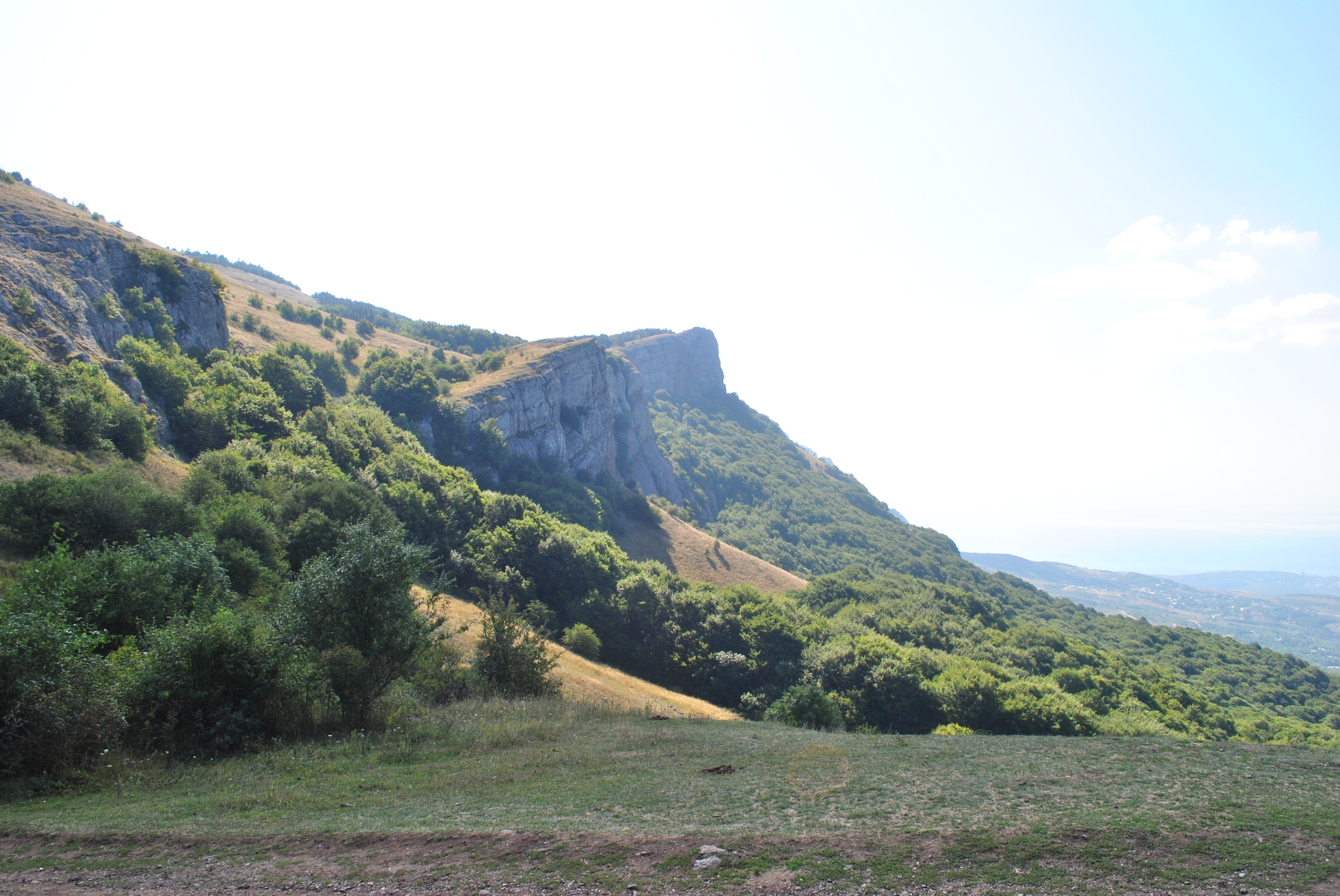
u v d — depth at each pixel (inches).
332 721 753.0
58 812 459.2
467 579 2436.0
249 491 1822.1
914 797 414.0
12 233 2541.8
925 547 6702.8
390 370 4170.8
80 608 765.3
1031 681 2321.6
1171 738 581.0
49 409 1605.6
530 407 4783.5
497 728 743.7
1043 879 276.7
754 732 764.6
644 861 324.8
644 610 2583.7
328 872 336.5
